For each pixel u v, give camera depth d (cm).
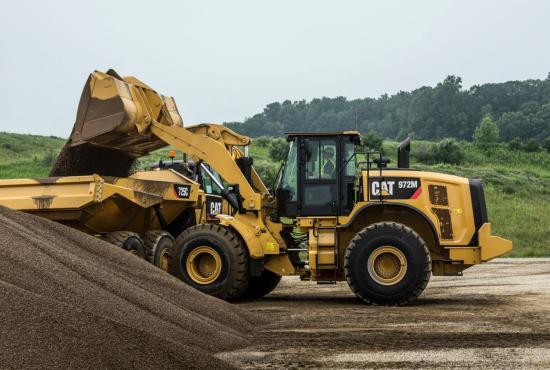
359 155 1234
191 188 1404
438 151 5709
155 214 1345
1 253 664
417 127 13325
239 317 865
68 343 526
